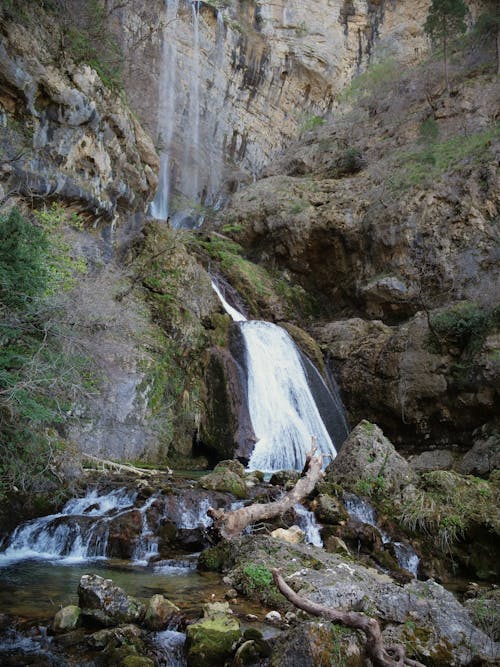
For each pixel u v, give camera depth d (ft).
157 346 41.81
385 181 64.44
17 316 21.75
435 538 26.45
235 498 26.63
